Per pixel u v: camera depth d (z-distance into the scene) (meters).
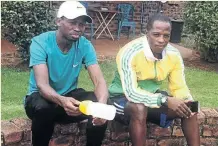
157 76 3.52
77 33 3.22
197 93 6.34
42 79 3.16
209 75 7.82
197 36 8.77
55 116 3.31
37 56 3.22
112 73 7.43
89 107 2.95
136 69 3.47
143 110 3.29
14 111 4.59
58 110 3.22
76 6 3.22
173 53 3.56
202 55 9.18
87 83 6.50
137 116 3.29
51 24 7.55
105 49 9.74
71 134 3.72
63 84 3.41
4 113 4.48
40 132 3.24
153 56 3.43
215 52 8.91
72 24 3.20
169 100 3.29
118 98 3.58
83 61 3.47
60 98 3.04
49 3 8.77
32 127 3.25
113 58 8.72
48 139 3.34
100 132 3.31
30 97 3.24
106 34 11.30
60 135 3.68
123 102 3.51
